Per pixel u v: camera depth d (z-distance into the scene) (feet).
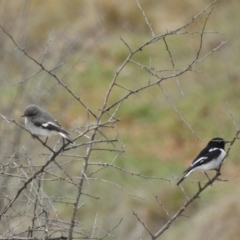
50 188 47.57
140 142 67.26
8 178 40.86
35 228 30.32
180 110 71.72
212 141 40.70
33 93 50.31
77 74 74.49
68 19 78.02
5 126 46.75
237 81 73.67
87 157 31.65
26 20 55.77
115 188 58.18
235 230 53.01
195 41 79.92
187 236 53.88
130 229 55.01
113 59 79.20
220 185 58.85
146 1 85.81
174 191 58.13
